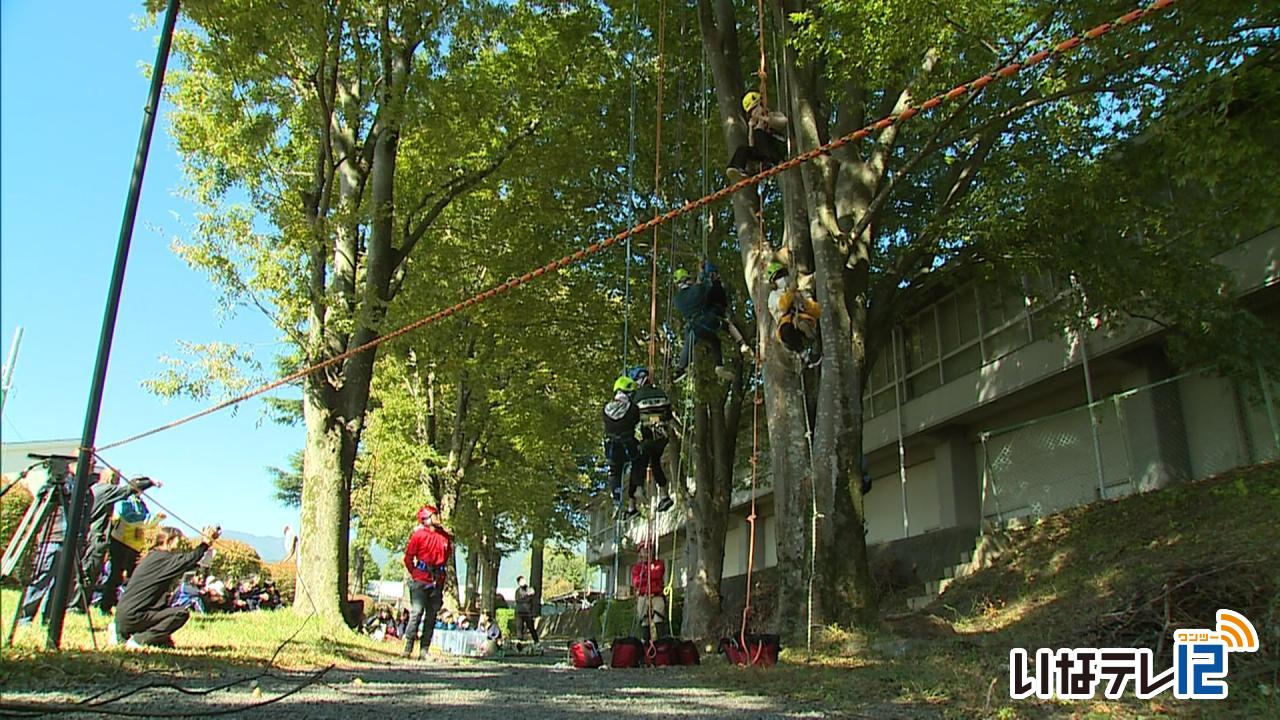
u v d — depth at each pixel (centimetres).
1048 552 1386
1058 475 1602
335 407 1346
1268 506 1108
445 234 1897
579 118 1697
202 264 1466
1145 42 791
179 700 563
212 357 1478
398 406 2688
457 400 2761
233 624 1142
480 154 1667
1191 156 769
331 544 1298
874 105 1445
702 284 1062
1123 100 1010
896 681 741
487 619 2103
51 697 542
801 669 870
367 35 1425
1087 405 1557
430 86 1409
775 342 1236
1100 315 1354
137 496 1098
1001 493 1722
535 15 1652
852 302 1222
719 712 597
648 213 1831
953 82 998
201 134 1395
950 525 2084
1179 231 1190
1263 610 726
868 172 1240
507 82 1627
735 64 1398
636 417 1062
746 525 3366
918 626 1080
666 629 1457
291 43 1252
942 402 2075
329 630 1213
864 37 954
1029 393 1836
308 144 1466
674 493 2048
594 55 1688
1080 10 835
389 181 1469
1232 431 1402
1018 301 1830
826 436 1153
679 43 1661
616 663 1061
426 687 723
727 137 1357
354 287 1422
